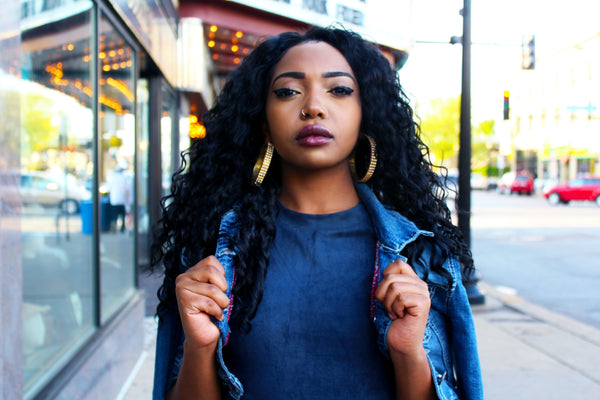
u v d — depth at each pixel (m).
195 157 1.30
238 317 1.08
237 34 9.83
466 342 1.16
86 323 3.31
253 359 1.08
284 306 1.08
